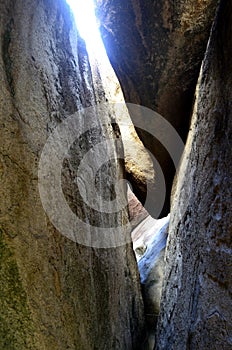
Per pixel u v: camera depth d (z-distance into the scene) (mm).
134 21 1393
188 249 1113
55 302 667
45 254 649
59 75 945
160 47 1432
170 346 1268
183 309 1139
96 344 944
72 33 1196
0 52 587
